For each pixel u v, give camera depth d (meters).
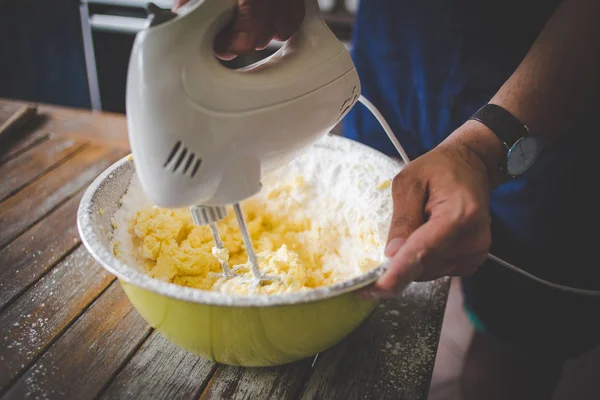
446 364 1.29
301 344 0.51
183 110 0.41
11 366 0.55
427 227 0.47
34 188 0.86
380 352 0.60
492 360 1.08
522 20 0.79
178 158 0.43
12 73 1.73
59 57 1.71
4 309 0.62
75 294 0.65
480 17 0.82
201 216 0.50
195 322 0.47
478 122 0.59
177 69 0.41
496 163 0.58
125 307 0.64
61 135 1.03
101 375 0.55
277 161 0.52
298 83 0.48
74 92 1.78
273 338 0.49
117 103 1.87
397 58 0.94
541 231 0.86
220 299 0.43
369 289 0.47
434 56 0.89
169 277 0.63
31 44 1.68
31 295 0.64
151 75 0.40
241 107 0.44
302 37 0.52
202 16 0.42
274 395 0.54
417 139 1.01
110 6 1.68
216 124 0.43
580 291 0.87
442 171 0.52
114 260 0.47
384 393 0.55
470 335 1.37
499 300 0.98
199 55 0.42
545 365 1.02
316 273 0.69
